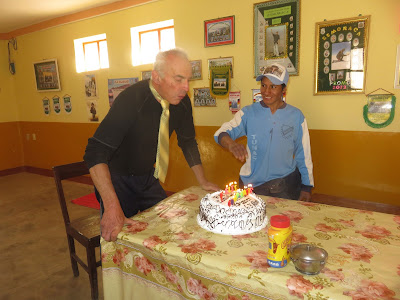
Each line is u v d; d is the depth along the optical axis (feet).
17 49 16.96
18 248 8.91
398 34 7.93
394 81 8.15
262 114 6.56
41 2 12.27
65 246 9.00
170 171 12.59
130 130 4.61
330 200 9.31
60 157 16.67
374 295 2.60
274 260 3.01
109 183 4.01
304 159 6.63
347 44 8.52
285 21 9.29
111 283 4.06
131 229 3.96
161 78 4.24
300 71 9.37
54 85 15.72
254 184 6.88
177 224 4.12
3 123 17.63
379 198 8.80
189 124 5.57
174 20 11.35
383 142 8.52
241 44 10.20
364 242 3.55
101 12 13.03
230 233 3.78
